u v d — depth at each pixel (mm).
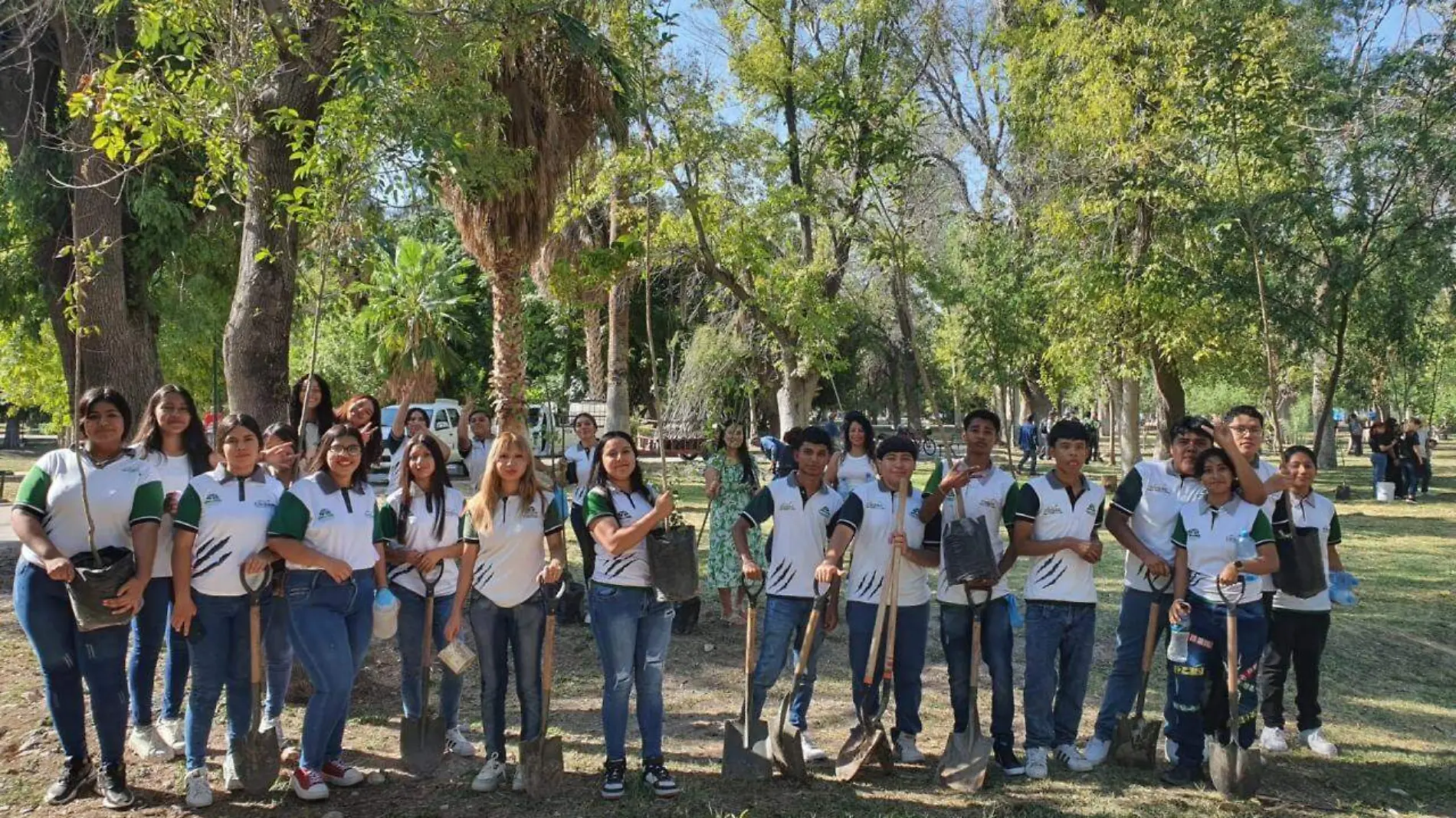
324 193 6594
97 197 10719
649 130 11633
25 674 7227
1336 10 16938
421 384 23906
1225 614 5500
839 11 16078
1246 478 5445
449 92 7906
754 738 5562
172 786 5336
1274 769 5793
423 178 7195
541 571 5410
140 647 5656
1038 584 5691
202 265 14930
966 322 20344
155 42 7355
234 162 6977
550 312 30250
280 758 5531
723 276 15500
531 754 5242
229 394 7535
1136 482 5941
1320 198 14836
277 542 5039
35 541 4766
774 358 21453
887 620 5703
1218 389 40969
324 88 7023
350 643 5359
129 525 5043
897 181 13414
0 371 19734
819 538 5758
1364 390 26125
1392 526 17297
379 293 23734
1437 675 8023
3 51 11844
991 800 5270
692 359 23453
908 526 5773
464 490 18156
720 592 9141
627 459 5344
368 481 5504
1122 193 16422
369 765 5730
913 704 5824
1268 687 6215
